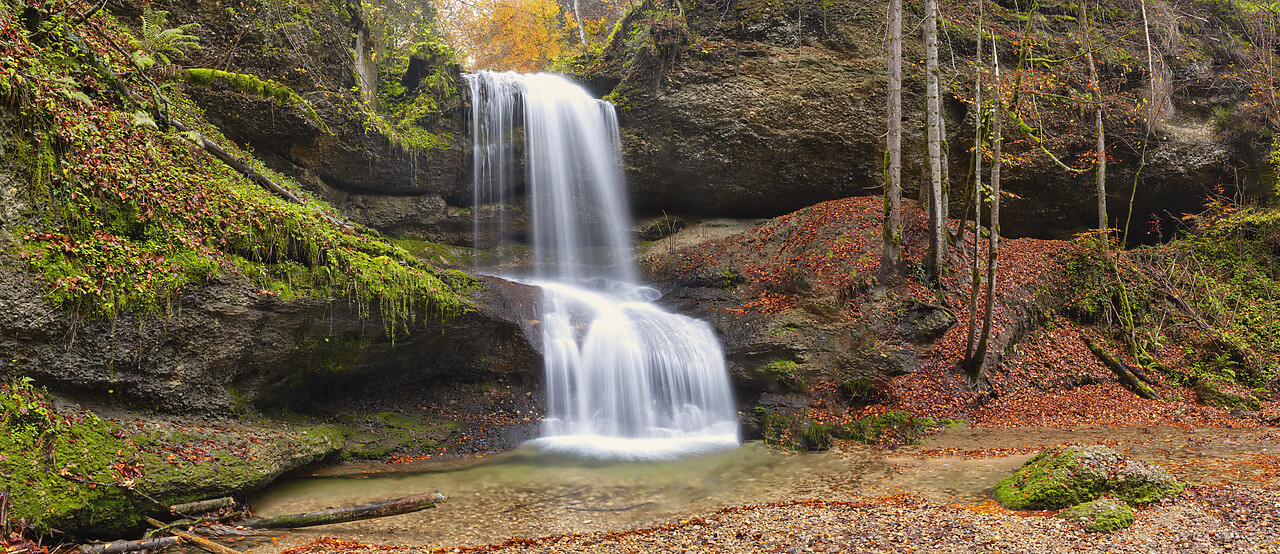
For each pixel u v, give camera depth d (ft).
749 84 62.44
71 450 23.82
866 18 64.75
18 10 29.58
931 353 46.62
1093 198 65.62
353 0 52.60
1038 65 62.64
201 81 42.83
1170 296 57.47
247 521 26.58
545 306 46.37
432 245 56.54
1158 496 24.12
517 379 44.19
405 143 54.13
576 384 44.45
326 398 38.19
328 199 51.16
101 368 26.99
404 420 39.27
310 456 32.27
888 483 30.45
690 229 65.16
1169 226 67.87
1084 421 41.86
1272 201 63.57
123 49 34.73
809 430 39.68
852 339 46.65
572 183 62.23
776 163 63.21
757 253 57.77
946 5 64.59
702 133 62.08
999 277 54.13
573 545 23.65
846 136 63.26
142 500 24.30
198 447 27.45
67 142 27.89
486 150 59.26
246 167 38.09
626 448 39.83
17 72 26.37
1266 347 51.34
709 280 55.62
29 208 25.99
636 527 26.22
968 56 65.57
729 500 29.55
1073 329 54.24
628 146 63.41
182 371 29.40
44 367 25.50
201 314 29.78
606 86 66.49
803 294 50.01
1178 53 68.03
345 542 24.34
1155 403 45.93
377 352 37.55
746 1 64.80
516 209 60.54
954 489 28.43
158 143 32.30
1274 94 61.16
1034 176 64.18
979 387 45.19
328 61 50.06
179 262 29.43
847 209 58.34
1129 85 66.28
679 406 45.03
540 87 62.08
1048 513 24.18
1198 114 66.64
